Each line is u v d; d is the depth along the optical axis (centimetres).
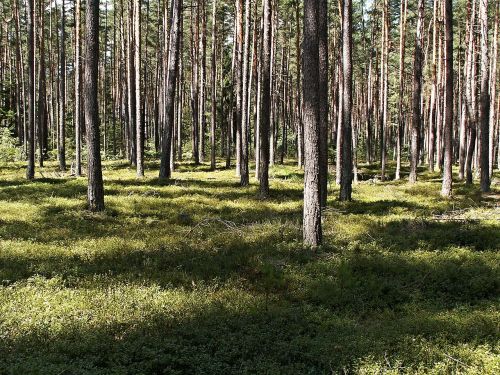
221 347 676
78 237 1288
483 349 654
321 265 1048
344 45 1938
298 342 685
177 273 989
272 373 597
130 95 3722
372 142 6219
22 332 690
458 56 4722
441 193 2316
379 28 5141
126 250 1161
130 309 791
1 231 1312
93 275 962
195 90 4144
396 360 614
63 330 701
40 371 566
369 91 4816
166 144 2636
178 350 659
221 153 5750
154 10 4856
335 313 811
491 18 4053
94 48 1630
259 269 1016
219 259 1103
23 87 4203
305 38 1174
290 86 6253
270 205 1881
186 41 5631
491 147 3488
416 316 779
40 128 3509
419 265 1049
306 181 1216
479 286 922
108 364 621
